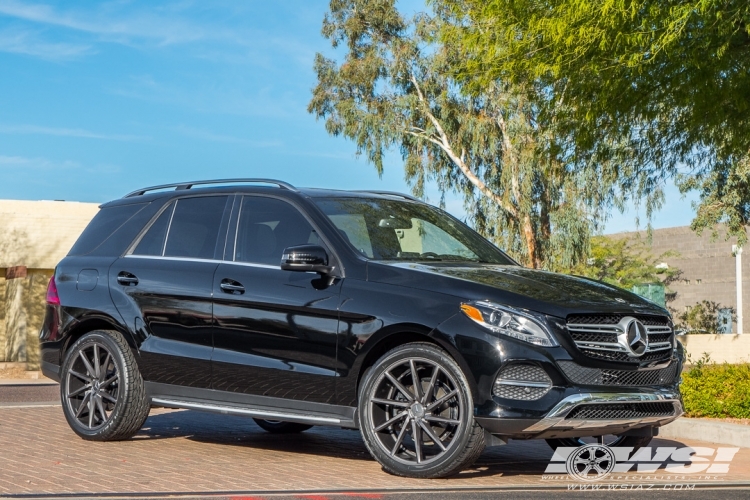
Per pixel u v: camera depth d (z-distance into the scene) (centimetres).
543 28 1296
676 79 1309
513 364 628
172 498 570
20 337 2727
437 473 647
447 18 3556
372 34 3856
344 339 687
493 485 636
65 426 933
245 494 586
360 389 677
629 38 1199
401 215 793
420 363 663
